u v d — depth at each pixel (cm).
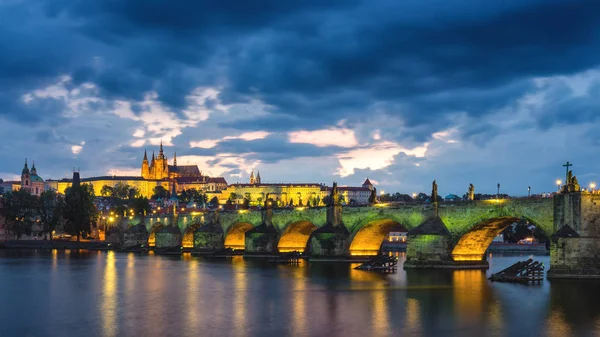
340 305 7888
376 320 6850
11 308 7775
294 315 7194
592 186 10050
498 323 6662
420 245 11956
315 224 15775
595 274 9662
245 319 6962
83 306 7912
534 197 10306
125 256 19338
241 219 19150
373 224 14050
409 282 10125
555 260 9756
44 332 6369
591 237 9650
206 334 6200
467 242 11844
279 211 17425
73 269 13550
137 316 7181
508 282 9894
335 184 15012
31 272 12712
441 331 6297
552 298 8212
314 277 11344
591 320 6812
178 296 8819
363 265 12788
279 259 15538
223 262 15862
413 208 12594
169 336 6131
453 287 9412
